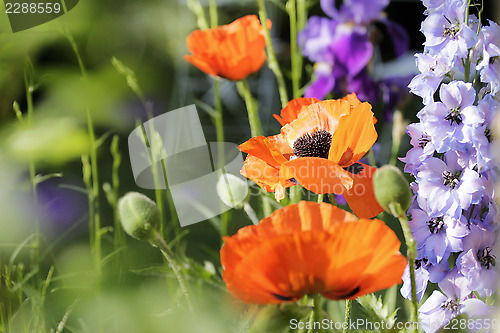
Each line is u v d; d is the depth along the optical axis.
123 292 1.55
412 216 1.35
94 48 3.60
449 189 1.33
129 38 3.72
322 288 1.10
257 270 1.09
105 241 2.38
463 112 1.31
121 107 3.11
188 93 3.59
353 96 1.33
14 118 2.81
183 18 3.80
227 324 1.26
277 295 1.10
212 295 1.47
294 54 1.99
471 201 1.31
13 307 1.49
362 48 2.38
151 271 1.32
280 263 1.08
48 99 2.83
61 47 3.19
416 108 3.01
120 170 3.26
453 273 1.34
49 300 1.66
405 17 4.03
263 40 1.48
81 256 2.19
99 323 1.51
